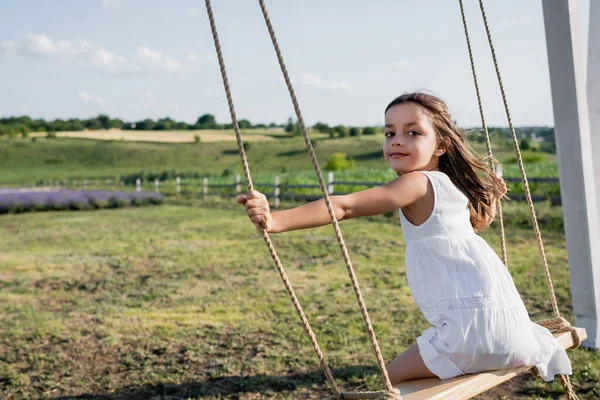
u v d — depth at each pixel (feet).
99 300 22.00
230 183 85.97
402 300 19.98
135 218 54.54
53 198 72.08
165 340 16.80
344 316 18.30
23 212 70.18
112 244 36.65
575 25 13.32
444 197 6.44
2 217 63.72
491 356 6.20
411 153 6.72
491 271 6.41
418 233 6.48
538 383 12.50
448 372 6.19
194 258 30.22
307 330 5.87
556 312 8.46
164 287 23.90
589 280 14.05
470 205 7.07
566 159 13.97
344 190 58.54
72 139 307.58
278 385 13.24
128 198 73.87
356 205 6.06
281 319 18.39
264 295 21.71
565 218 14.29
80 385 13.75
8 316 19.77
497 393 12.22
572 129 13.70
